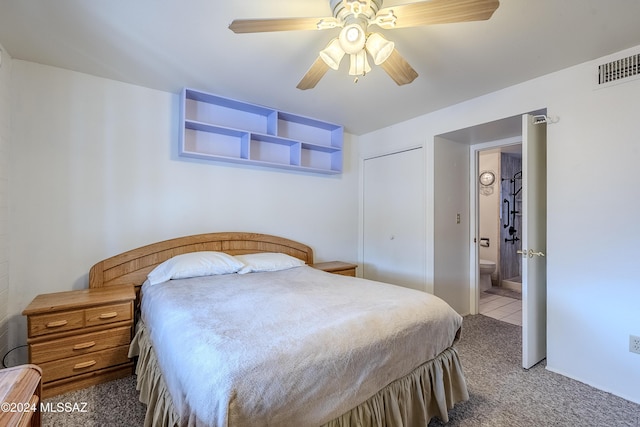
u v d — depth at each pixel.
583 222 2.06
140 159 2.58
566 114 2.16
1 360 2.00
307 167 3.29
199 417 0.97
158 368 1.49
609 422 1.65
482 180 5.21
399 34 1.78
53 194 2.25
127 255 2.43
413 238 3.34
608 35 1.76
